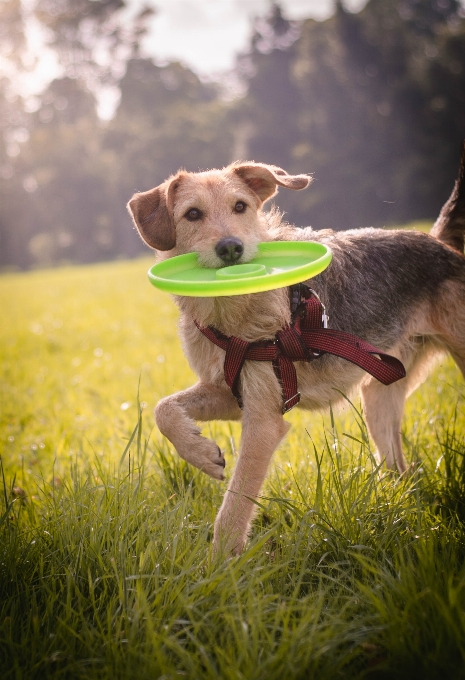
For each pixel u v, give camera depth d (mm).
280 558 3203
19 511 3824
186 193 3773
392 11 55312
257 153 56750
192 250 3689
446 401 5301
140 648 2607
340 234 4297
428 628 2518
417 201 48938
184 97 72938
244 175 3998
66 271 49438
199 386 3727
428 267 4227
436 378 6059
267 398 3486
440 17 61156
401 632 2482
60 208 68375
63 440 5355
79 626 2852
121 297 19109
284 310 3561
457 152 48406
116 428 5473
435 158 48250
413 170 48312
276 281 3045
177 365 7938
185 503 3418
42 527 3469
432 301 4238
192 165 64312
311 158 51406
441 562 2910
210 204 3713
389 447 4465
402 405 4574
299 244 3682
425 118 49625
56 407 6945
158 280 3197
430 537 3043
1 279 46969
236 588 2674
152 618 2699
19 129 76062
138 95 71688
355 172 50000
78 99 76000
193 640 2535
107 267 45250
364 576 2963
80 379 8188
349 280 4000
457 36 50469
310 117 54125
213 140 63969
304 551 3166
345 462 4039
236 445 4602
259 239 3861
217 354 3619
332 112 52406
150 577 2934
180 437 3502
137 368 8430
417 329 4223
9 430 6230
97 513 3389
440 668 2400
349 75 52375
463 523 3377
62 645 2727
